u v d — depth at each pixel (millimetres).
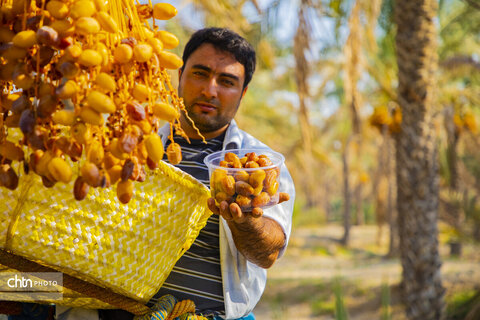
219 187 1208
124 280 1208
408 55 6625
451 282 9000
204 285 1521
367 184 25406
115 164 970
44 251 1109
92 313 1408
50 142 939
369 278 10406
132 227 1192
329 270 12656
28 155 1034
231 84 1571
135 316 1352
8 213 1088
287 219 1521
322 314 8953
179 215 1273
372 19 6109
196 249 1525
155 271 1274
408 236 6984
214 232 1531
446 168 9906
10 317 1537
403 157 6961
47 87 905
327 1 6062
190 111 1571
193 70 1556
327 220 27875
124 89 978
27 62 921
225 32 1584
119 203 1172
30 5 935
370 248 17484
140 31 1025
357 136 7102
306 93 5805
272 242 1399
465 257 11250
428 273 6926
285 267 13750
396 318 7973
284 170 1599
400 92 6852
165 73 1071
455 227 9039
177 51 5906
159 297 1495
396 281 9781
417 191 6918
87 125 956
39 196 1098
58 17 904
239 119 9094
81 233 1134
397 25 6691
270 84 16125
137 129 967
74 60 896
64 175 908
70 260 1131
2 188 1084
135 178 994
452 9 10758
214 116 1573
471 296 8047
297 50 5617
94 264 1155
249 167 1219
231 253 1527
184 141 1688
